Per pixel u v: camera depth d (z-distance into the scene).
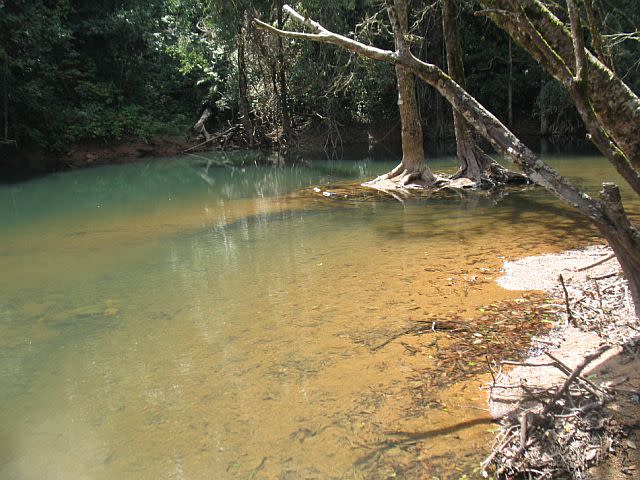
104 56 27.06
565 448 3.50
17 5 20.41
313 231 10.47
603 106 3.88
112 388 4.86
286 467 3.64
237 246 9.61
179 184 18.70
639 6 11.84
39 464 3.88
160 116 29.30
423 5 22.11
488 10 4.04
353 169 20.89
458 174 15.35
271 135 29.67
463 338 5.35
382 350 5.20
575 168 17.62
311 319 6.05
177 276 8.00
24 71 22.08
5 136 20.92
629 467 3.34
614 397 3.95
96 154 25.30
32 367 5.36
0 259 9.35
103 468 3.79
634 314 5.25
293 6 22.89
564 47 4.09
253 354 5.30
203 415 4.32
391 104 30.20
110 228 11.66
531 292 6.45
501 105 31.44
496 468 3.44
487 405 4.17
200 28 28.27
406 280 7.18
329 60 25.45
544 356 4.82
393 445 3.78
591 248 8.16
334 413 4.21
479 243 8.91
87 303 7.05
